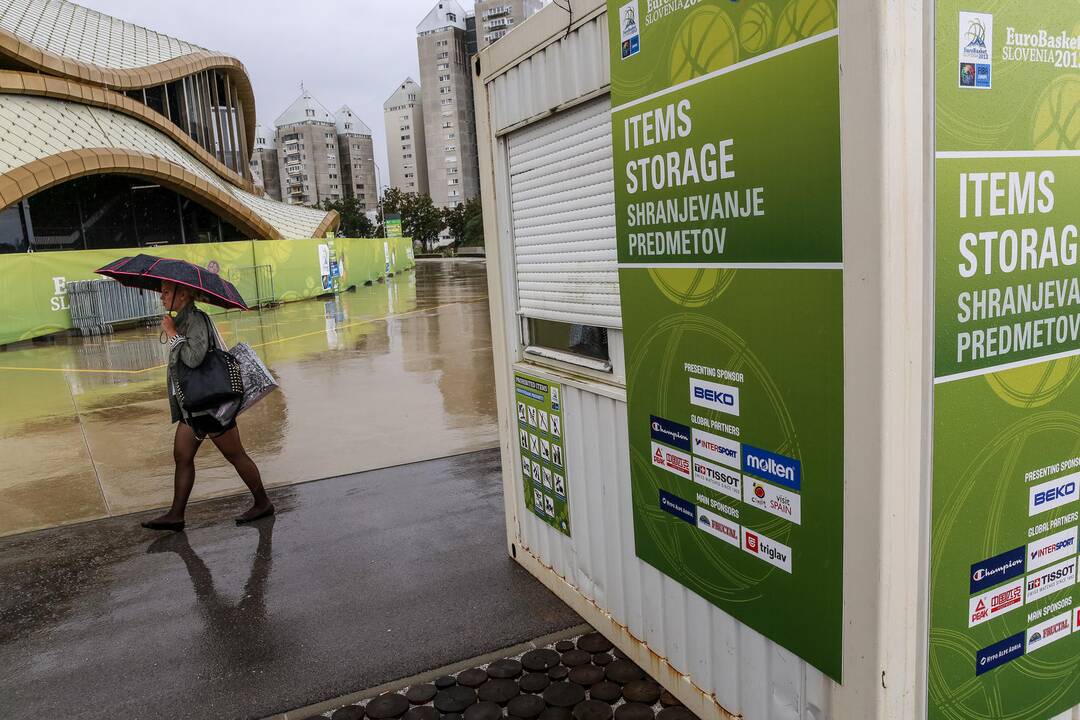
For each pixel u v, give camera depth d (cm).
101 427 833
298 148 15888
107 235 2981
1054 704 241
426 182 17050
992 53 189
